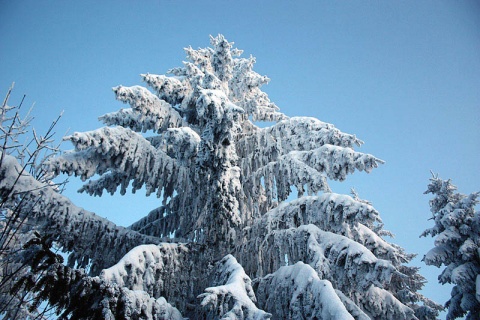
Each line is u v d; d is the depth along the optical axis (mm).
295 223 8211
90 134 6973
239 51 12047
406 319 6875
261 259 8195
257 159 10164
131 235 7930
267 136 10148
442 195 16219
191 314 7242
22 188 5457
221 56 10633
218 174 7352
